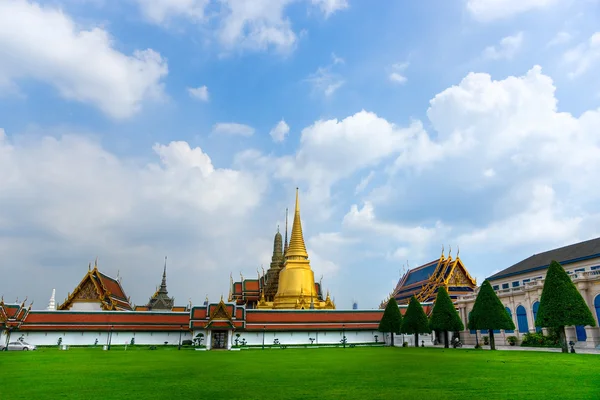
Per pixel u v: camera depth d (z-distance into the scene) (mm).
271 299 120875
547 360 36000
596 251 66812
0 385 22891
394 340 83250
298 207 119688
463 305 82500
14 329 73625
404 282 119188
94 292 87062
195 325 77625
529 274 78688
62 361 40469
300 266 111750
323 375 26938
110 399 18344
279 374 27859
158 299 123625
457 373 27094
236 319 79938
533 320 66188
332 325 83875
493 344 56000
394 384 22250
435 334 84125
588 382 22188
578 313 45844
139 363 37938
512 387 20656
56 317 77312
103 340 77375
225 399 18125
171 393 19938
